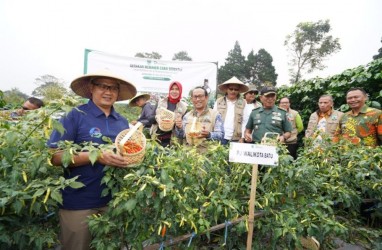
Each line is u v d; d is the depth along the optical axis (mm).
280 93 7906
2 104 4801
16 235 1736
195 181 2260
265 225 2340
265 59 48906
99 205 2109
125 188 1894
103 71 2205
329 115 4816
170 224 1839
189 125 3637
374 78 4594
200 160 2270
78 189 2051
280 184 2455
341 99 5492
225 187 2342
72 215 2055
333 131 4660
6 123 1828
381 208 3102
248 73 49750
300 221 2332
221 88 5125
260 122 4453
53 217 2264
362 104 3965
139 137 1984
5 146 1730
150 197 1798
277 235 2188
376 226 3436
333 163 3221
